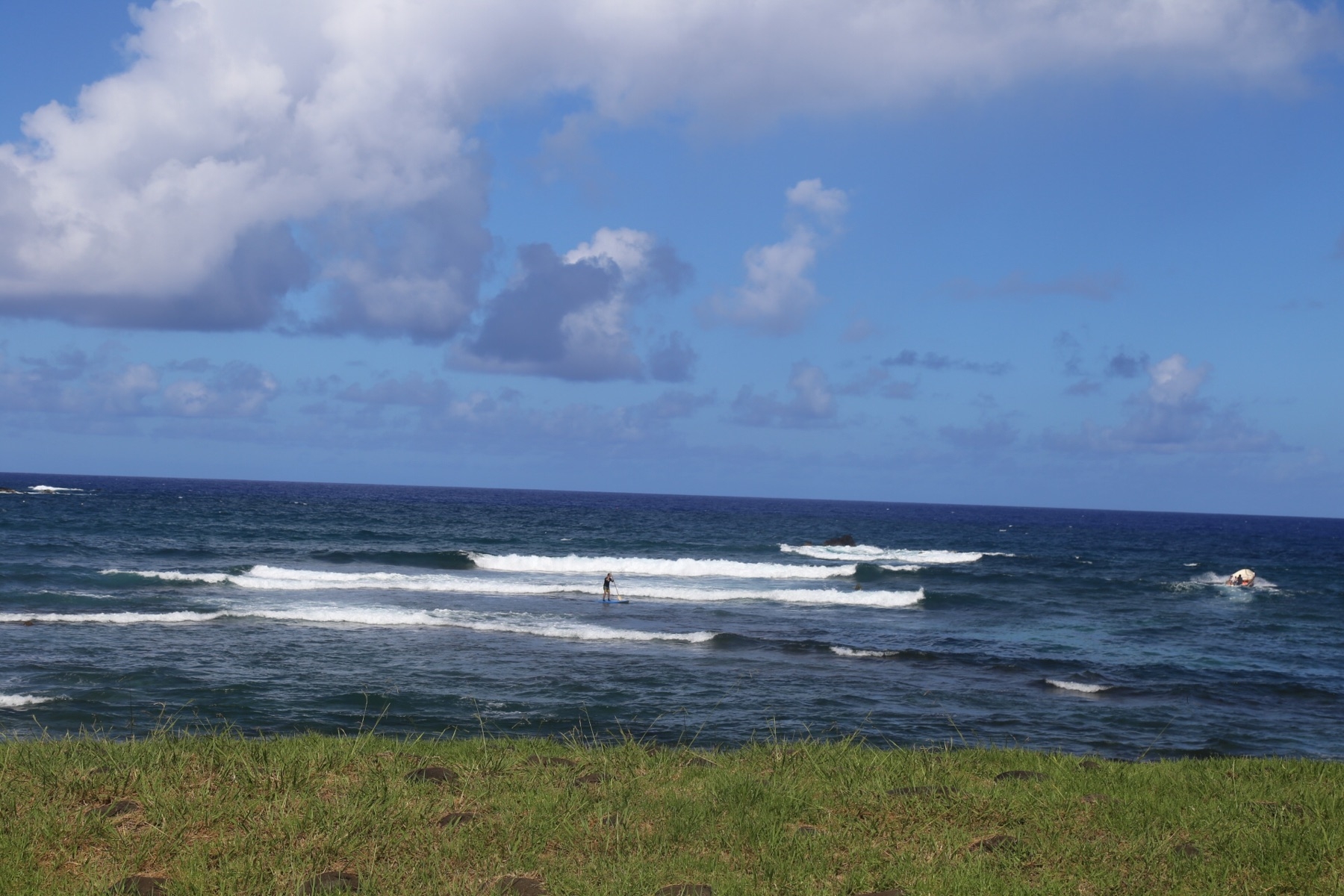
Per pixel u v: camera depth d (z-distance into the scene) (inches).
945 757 354.9
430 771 281.9
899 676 794.2
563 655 835.4
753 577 1700.3
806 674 784.3
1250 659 978.7
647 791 279.6
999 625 1177.4
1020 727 628.4
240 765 278.7
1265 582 1825.8
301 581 1328.7
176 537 2094.0
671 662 819.4
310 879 198.5
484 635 927.7
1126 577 1955.0
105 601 1075.3
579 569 1724.9
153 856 210.7
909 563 2124.8
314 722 580.1
